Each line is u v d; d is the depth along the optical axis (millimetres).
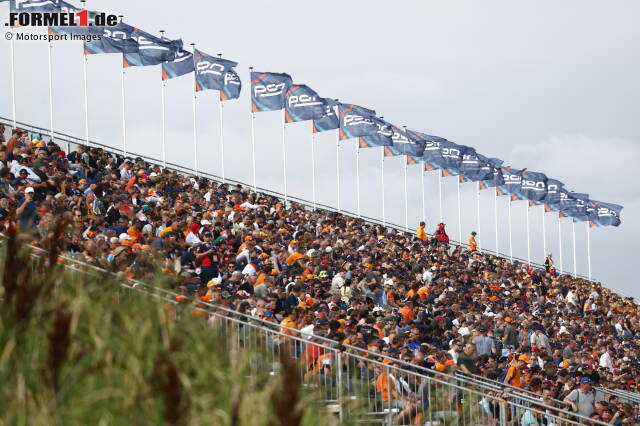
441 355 30250
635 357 61469
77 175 45594
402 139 88750
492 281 68500
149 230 35906
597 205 112750
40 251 14859
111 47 62719
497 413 27281
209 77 68500
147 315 12281
